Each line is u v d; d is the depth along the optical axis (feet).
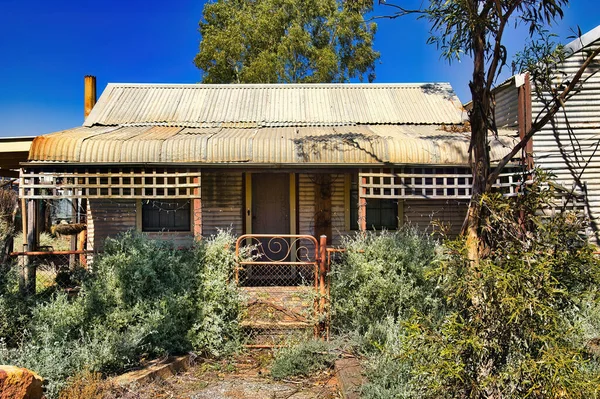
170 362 17.06
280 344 18.85
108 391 14.34
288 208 31.53
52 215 50.31
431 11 14.21
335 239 31.22
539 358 9.88
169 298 18.16
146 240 19.88
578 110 26.30
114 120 30.17
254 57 74.84
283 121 30.83
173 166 23.61
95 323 17.37
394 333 16.61
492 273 10.31
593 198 26.11
